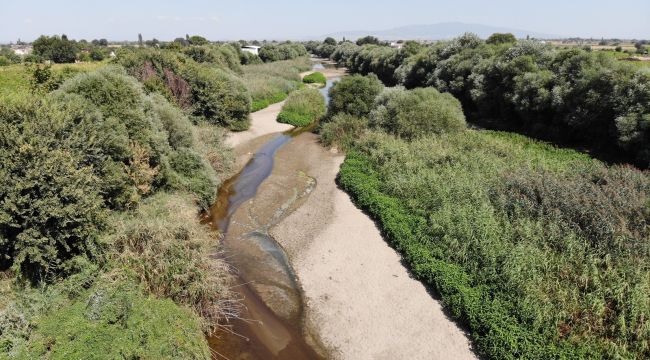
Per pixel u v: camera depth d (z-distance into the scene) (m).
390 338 11.91
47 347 9.39
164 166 18.62
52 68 29.03
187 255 12.88
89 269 11.80
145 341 9.81
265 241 17.94
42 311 10.41
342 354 11.57
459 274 13.34
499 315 11.30
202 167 20.97
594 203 15.50
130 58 29.66
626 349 10.07
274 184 24.16
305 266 15.81
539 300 11.67
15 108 12.02
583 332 10.67
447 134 27.11
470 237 14.71
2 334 9.37
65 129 13.16
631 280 11.83
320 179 24.77
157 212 15.46
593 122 26.38
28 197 11.05
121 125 16.16
